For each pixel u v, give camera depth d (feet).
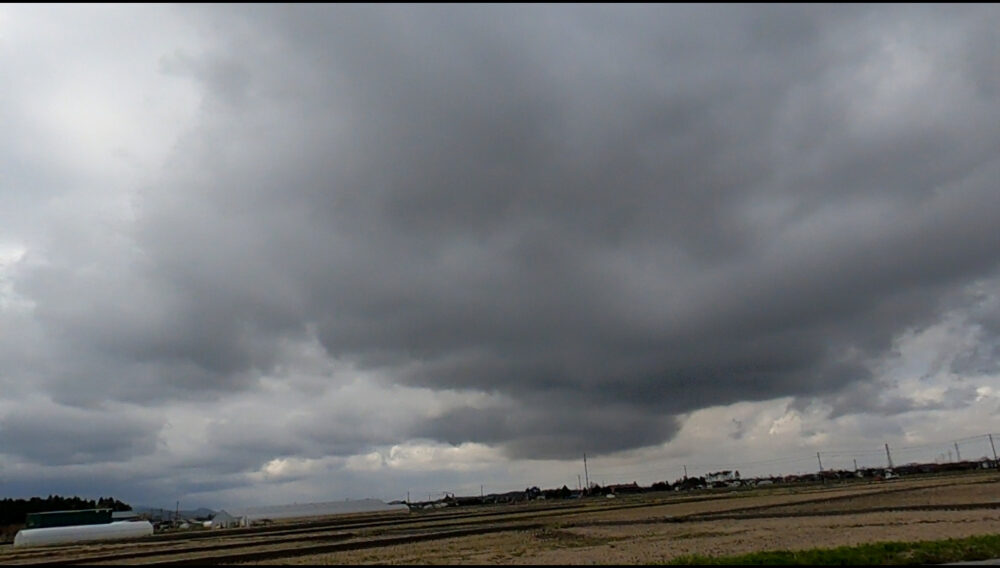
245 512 529.04
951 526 159.12
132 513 532.32
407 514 522.06
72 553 222.48
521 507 504.84
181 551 201.16
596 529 207.31
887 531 154.92
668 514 262.06
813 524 183.93
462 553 154.20
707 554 130.31
